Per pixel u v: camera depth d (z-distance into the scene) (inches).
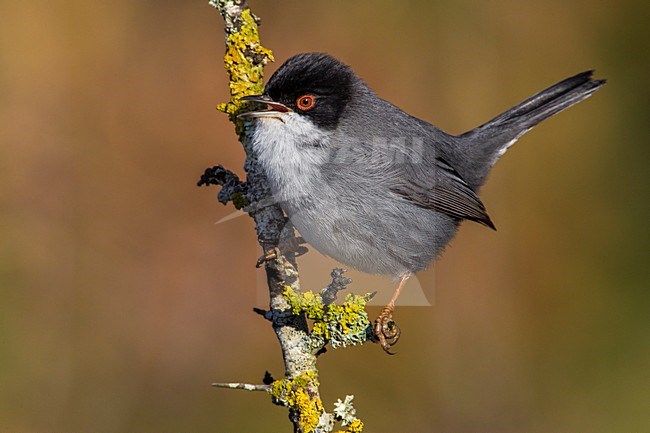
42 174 459.8
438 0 516.7
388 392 441.7
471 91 510.6
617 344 460.4
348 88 319.6
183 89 489.1
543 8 519.2
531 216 490.3
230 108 305.3
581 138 502.6
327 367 442.3
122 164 469.7
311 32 514.6
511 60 514.6
